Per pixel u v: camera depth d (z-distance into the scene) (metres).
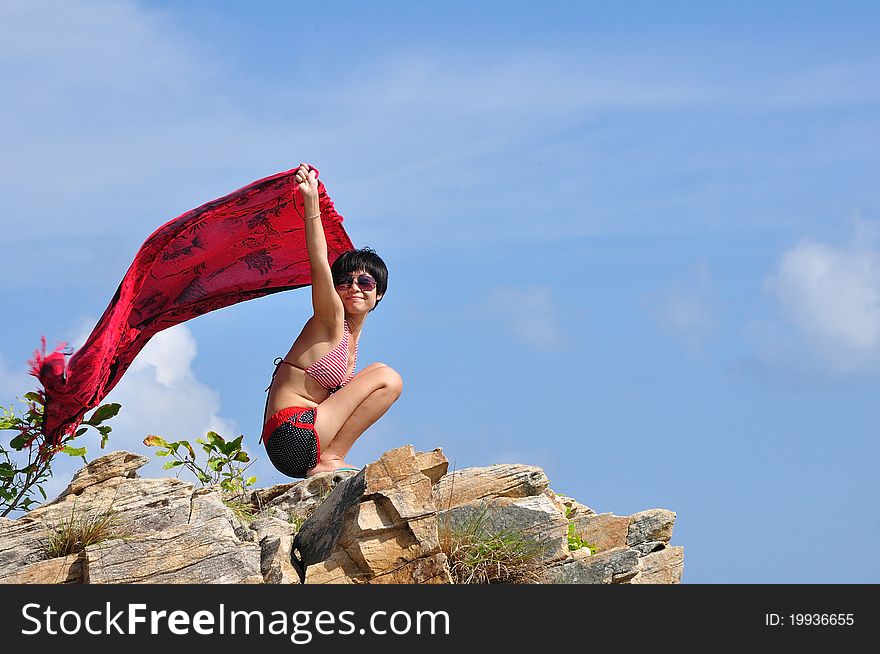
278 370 21.77
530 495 18.34
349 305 22.05
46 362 18.20
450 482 18.16
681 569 19.27
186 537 16.30
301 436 21.09
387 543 15.95
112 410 20.30
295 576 16.02
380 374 21.78
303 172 20.53
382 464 16.38
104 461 18.17
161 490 17.25
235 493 20.27
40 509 16.86
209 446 20.62
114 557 15.84
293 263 22.61
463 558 16.83
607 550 18.05
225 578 15.85
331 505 17.22
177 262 21.30
